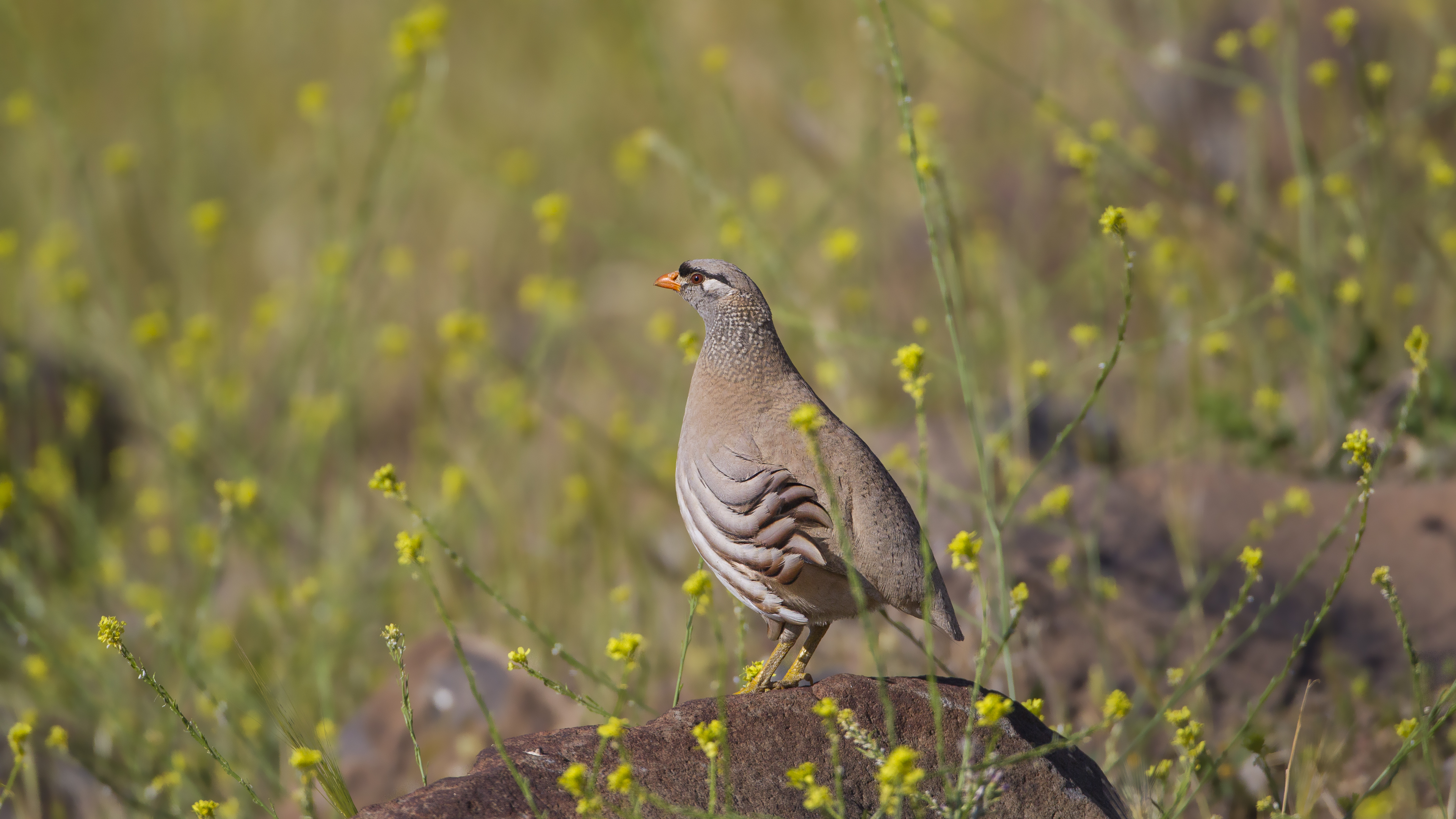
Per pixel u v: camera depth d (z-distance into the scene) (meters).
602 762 5.83
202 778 9.23
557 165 21.09
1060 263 16.83
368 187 15.05
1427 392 11.13
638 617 11.63
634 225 19.70
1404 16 17.69
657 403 15.42
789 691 6.33
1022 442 11.66
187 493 14.37
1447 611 9.07
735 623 11.07
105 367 17.28
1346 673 8.88
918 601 6.42
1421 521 9.63
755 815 5.71
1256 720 8.74
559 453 15.19
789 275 14.14
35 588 12.54
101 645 11.01
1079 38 19.42
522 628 11.66
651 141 13.04
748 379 6.89
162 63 24.34
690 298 7.07
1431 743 7.96
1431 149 14.64
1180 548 9.73
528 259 19.84
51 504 14.25
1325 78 12.38
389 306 18.67
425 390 15.27
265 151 22.72
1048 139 18.27
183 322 18.56
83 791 9.48
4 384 16.12
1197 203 15.16
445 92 22.56
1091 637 9.20
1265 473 10.54
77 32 25.45
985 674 6.34
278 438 14.90
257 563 13.66
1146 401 12.84
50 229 19.36
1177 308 13.29
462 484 12.05
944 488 10.21
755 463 6.52
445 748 9.47
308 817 6.26
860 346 14.53
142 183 21.95
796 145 18.42
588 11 23.36
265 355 18.78
